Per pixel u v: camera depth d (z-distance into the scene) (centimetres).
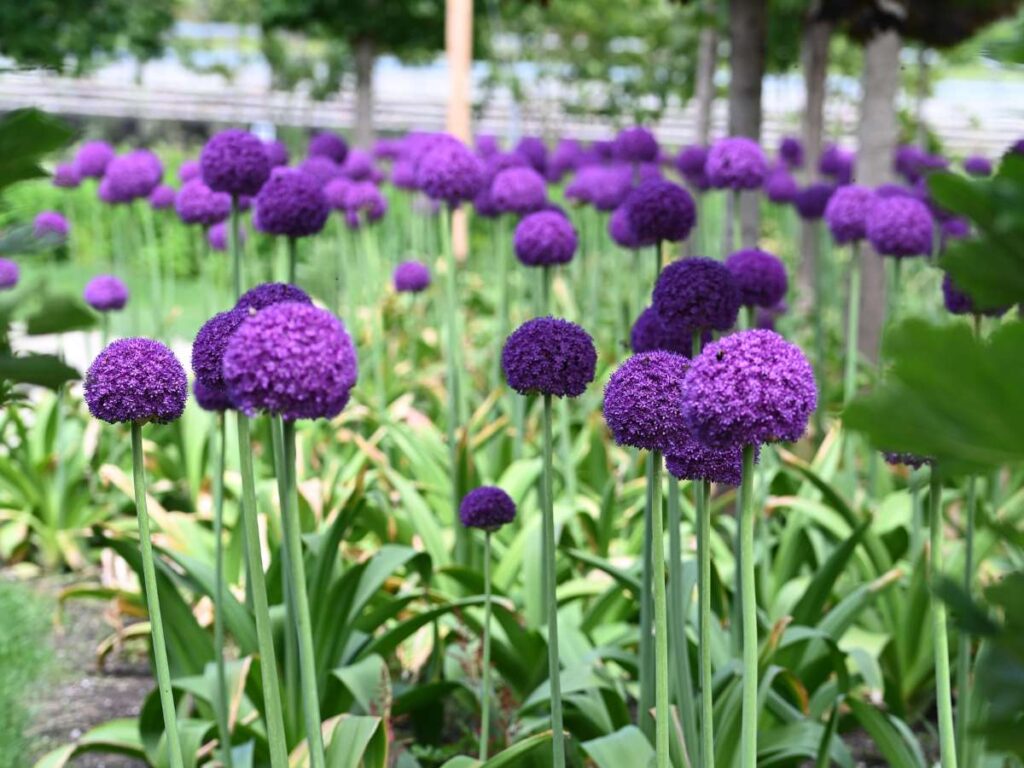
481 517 279
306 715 195
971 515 258
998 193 91
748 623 172
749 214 582
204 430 530
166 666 209
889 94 616
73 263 1390
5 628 427
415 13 1516
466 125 836
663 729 195
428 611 323
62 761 312
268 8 1495
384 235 973
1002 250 94
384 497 438
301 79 1969
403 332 807
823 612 384
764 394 158
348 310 674
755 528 415
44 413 593
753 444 165
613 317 786
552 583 220
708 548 200
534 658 348
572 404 596
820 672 337
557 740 221
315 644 320
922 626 369
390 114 2484
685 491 457
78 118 2412
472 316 896
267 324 163
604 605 380
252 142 349
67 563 583
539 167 793
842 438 462
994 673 87
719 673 284
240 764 293
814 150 952
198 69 2169
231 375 163
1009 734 85
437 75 2670
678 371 187
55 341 857
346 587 319
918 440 88
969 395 84
